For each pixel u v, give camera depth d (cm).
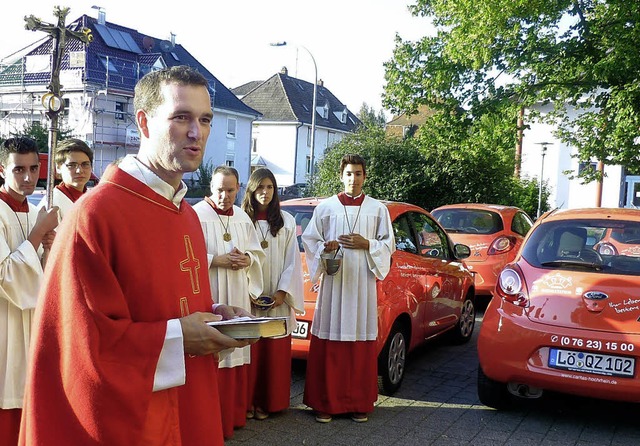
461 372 594
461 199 1719
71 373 167
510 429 443
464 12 1344
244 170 4450
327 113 5425
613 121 1335
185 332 180
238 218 434
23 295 298
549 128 2753
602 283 428
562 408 490
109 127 3462
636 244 449
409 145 1781
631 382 397
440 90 1466
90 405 166
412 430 439
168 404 189
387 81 1522
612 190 2689
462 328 708
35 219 338
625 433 439
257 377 457
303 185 3394
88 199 177
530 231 501
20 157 319
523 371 429
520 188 2073
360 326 453
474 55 1337
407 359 641
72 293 168
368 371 457
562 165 2752
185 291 195
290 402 501
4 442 307
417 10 1487
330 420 456
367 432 434
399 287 527
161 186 189
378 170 1750
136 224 181
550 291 440
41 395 169
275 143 5006
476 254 880
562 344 418
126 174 186
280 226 457
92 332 167
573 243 467
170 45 3997
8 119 3541
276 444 410
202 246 210
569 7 1345
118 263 178
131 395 170
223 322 186
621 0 1239
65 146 396
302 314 464
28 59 3584
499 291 464
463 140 1509
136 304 182
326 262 434
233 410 419
